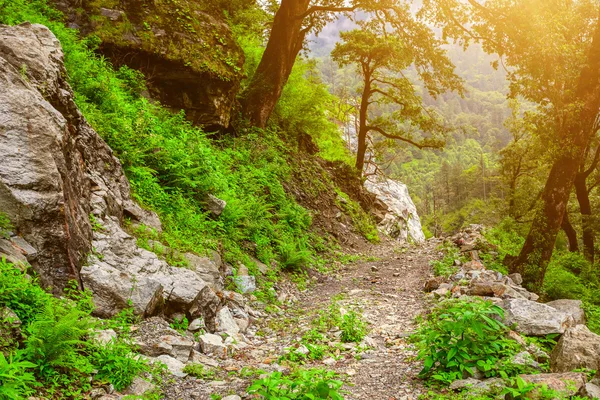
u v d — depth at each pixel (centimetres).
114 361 502
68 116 742
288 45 1886
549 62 1216
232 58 1498
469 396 494
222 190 1201
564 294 1429
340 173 2723
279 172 1756
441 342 601
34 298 492
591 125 1301
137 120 1070
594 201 3055
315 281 1273
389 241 2534
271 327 842
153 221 870
